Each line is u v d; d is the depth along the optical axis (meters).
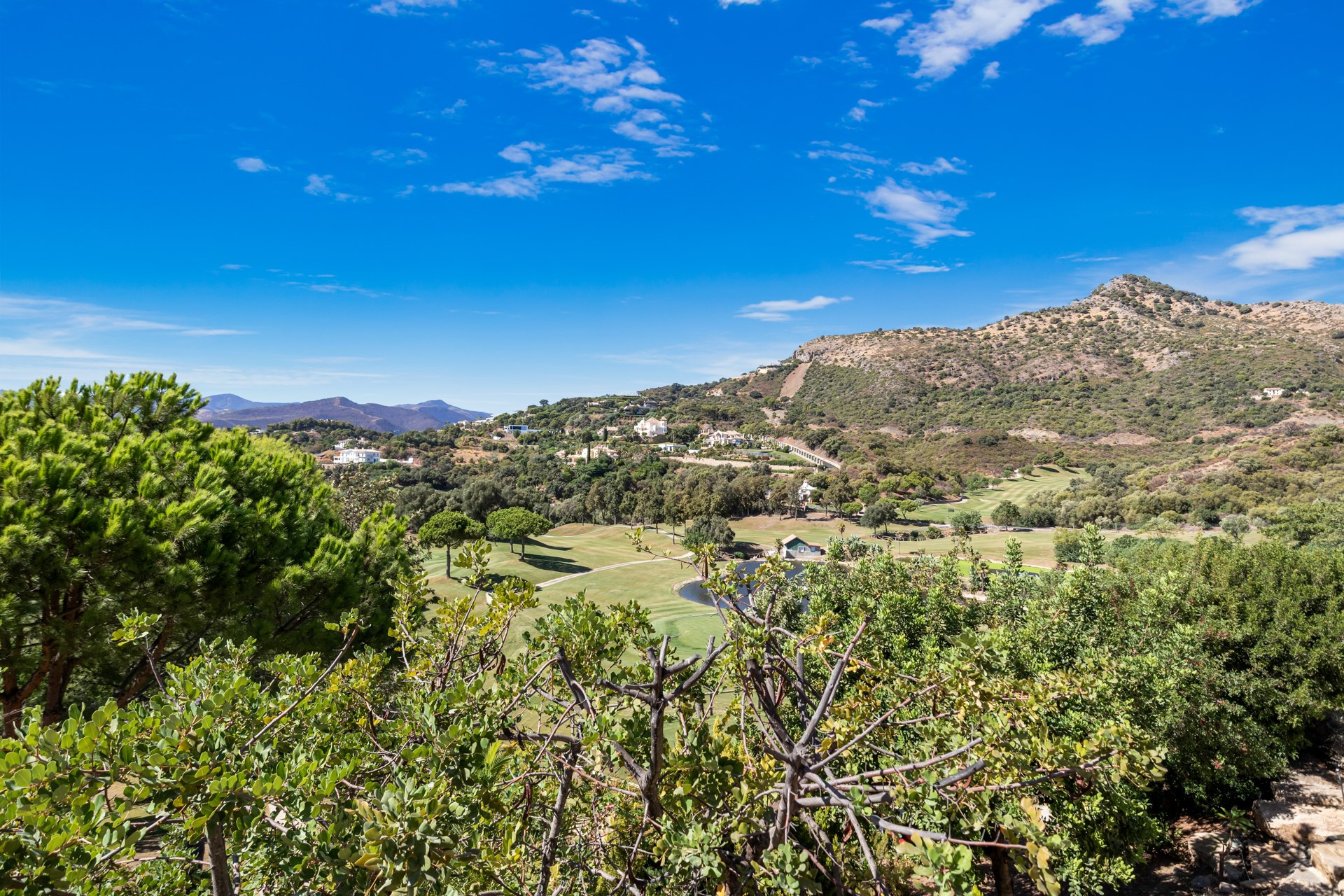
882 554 13.77
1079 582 12.34
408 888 2.36
